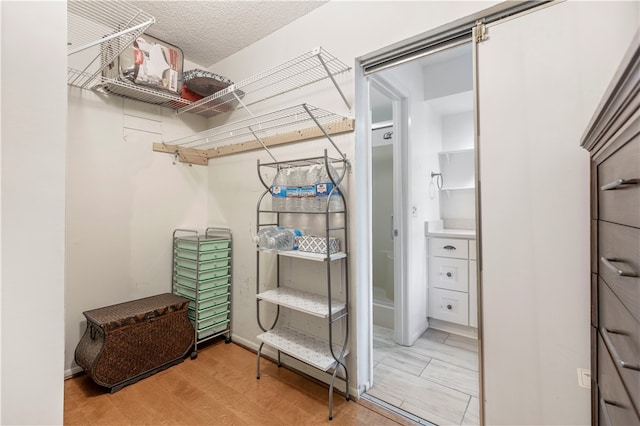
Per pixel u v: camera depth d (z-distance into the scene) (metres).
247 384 1.92
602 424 0.94
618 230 0.74
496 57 1.35
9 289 0.61
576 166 1.17
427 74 2.88
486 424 1.36
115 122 2.27
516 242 1.30
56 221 0.68
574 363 1.17
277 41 2.24
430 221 2.91
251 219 2.48
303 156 2.09
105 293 2.21
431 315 2.83
